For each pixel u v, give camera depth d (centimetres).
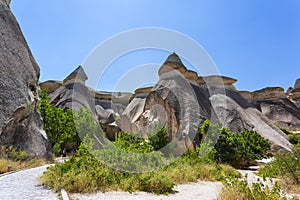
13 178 620
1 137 885
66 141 1736
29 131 1080
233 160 1198
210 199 484
